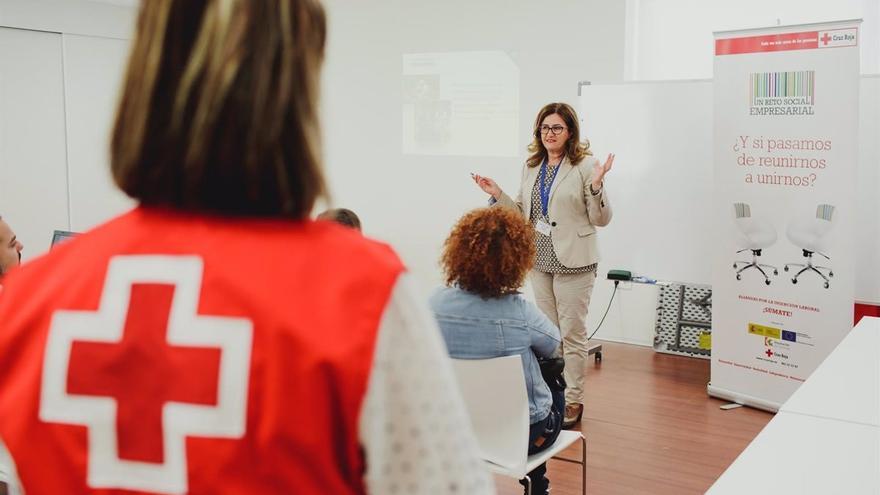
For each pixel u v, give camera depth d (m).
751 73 4.46
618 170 5.35
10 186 7.38
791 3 5.66
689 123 5.09
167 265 0.74
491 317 2.72
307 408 0.68
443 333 2.73
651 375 5.34
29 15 7.34
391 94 7.09
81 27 7.67
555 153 4.45
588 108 5.39
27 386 0.75
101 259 0.76
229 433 0.69
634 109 5.26
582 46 6.20
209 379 0.70
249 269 0.72
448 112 6.82
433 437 0.72
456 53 6.74
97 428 0.73
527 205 4.56
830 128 4.23
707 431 4.33
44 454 0.74
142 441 0.71
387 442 0.72
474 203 6.81
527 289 6.55
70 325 0.75
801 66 4.29
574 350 4.46
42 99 7.52
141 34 0.74
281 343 0.69
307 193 0.74
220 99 0.70
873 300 4.53
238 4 0.72
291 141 0.73
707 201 5.09
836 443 1.88
